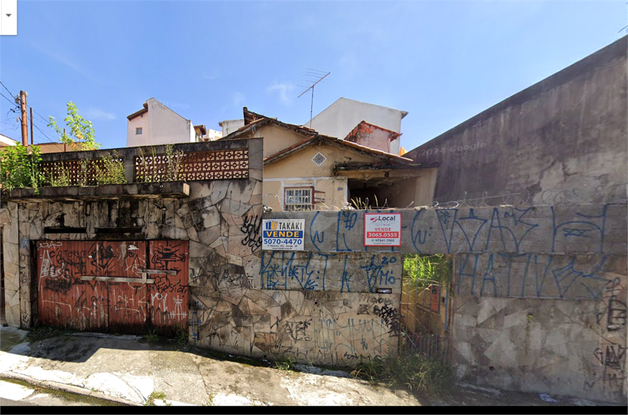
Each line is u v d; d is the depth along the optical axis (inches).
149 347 146.2
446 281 126.5
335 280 135.3
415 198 280.2
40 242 172.6
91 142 256.2
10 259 173.2
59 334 161.3
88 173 163.6
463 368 122.9
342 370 132.3
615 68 124.6
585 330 114.6
